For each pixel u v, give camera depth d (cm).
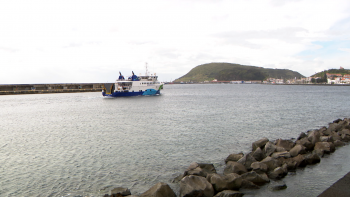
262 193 1311
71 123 3981
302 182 1453
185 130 3181
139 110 5719
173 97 10525
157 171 1731
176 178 1530
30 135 3066
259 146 2061
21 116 5097
